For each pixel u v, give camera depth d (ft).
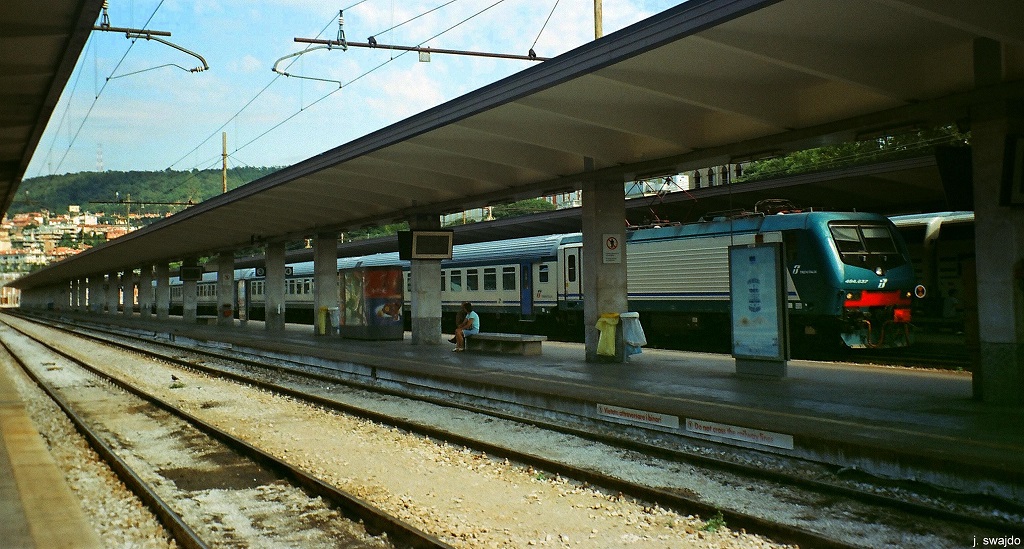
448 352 68.23
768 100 39.55
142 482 27.32
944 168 35.01
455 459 31.12
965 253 71.56
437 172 61.52
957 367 52.54
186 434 39.04
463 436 33.81
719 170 136.36
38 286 375.45
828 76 33.04
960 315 71.67
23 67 38.29
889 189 72.49
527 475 28.32
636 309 77.97
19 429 38.86
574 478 27.48
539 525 22.41
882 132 38.42
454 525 22.41
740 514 21.79
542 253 94.07
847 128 37.99
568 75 36.14
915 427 29.50
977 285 34.45
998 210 33.17
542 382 45.80
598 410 38.78
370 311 85.25
